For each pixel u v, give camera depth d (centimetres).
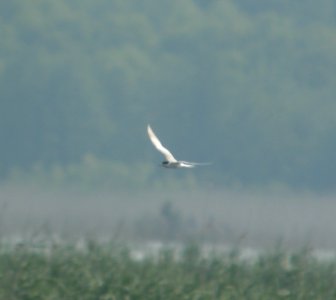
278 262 2611
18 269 2336
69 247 2544
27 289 2256
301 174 7638
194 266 2580
